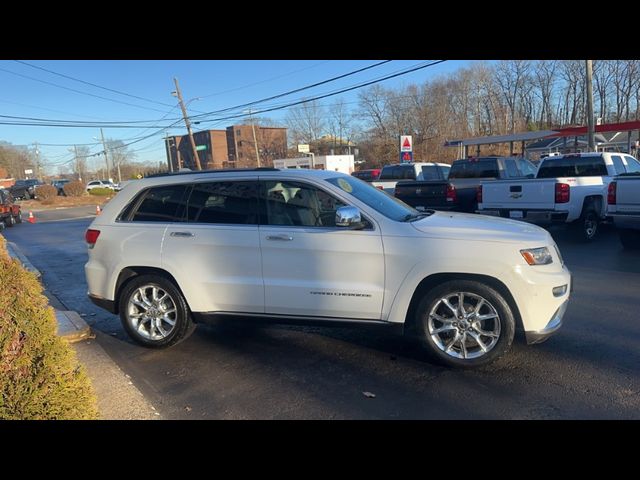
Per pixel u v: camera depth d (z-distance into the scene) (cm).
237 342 482
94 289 486
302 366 417
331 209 423
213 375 407
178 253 450
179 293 459
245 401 357
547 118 5922
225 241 436
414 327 412
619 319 504
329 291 413
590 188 973
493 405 336
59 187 5194
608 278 678
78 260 1081
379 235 402
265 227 429
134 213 475
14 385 231
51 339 248
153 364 436
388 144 5775
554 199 929
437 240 389
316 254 414
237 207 445
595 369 386
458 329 394
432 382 375
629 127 2131
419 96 5662
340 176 464
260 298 434
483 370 392
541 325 382
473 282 386
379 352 441
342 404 347
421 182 1255
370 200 434
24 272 269
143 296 472
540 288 376
